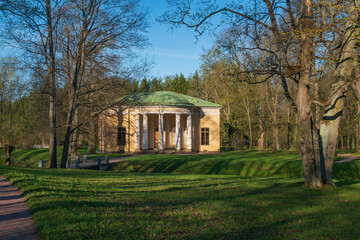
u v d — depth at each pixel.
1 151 51.28
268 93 41.88
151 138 46.91
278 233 6.76
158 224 7.14
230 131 49.53
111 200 9.42
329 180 13.34
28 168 18.78
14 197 9.72
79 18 24.11
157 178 16.95
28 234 6.23
